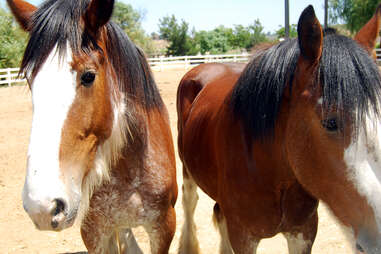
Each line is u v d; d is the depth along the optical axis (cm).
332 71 173
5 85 1811
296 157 197
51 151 179
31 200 173
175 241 407
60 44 189
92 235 261
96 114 205
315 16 180
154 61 2330
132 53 255
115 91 232
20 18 219
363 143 165
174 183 280
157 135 273
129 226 267
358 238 174
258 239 254
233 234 260
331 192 183
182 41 4334
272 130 220
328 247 349
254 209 241
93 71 198
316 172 187
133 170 254
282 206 238
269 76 220
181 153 396
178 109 420
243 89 241
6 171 621
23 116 1106
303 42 186
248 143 237
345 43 181
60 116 184
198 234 404
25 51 196
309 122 183
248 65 247
